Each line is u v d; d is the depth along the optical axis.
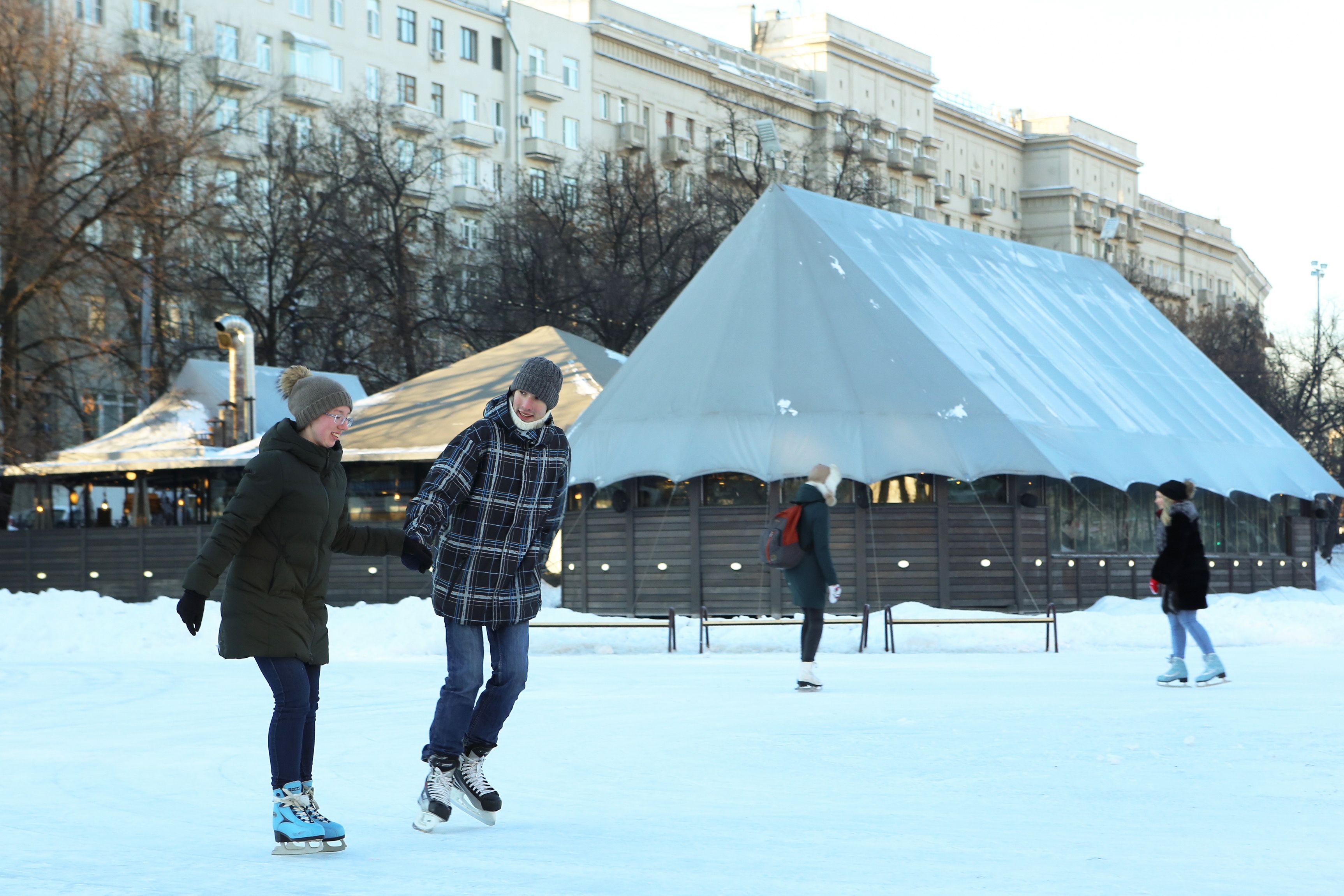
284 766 6.29
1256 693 13.04
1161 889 5.39
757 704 12.45
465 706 6.78
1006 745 9.61
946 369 24.06
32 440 32.38
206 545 6.13
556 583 28.09
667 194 56.06
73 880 5.70
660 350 25.08
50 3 53.88
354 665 17.08
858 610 23.20
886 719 11.19
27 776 8.66
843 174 60.94
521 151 77.12
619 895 5.36
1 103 34.03
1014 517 23.61
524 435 6.80
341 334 50.50
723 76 86.94
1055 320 29.77
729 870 5.80
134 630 20.14
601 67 81.81
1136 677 14.82
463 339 53.88
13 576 31.52
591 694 13.34
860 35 95.62
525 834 6.67
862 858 6.05
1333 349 65.62
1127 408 27.69
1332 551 42.66
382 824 7.00
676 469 23.23
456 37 75.38
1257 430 31.72
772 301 24.72
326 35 68.81
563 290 52.75
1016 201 111.75
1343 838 6.43
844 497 23.42
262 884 5.61
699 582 23.66
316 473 6.41
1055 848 6.24
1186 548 13.91
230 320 33.50
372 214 52.75
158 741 10.27
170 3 60.62
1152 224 121.44
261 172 52.53
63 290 35.16
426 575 27.77
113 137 35.41
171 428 35.12
